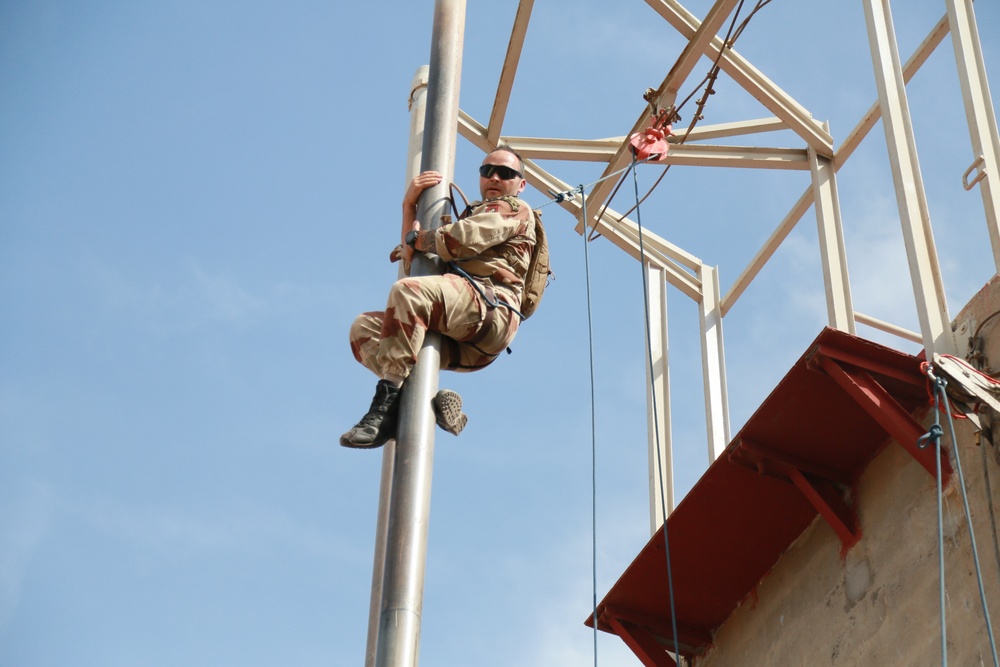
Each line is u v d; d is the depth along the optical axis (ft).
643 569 30.19
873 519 25.93
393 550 15.62
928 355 23.20
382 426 17.07
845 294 32.53
